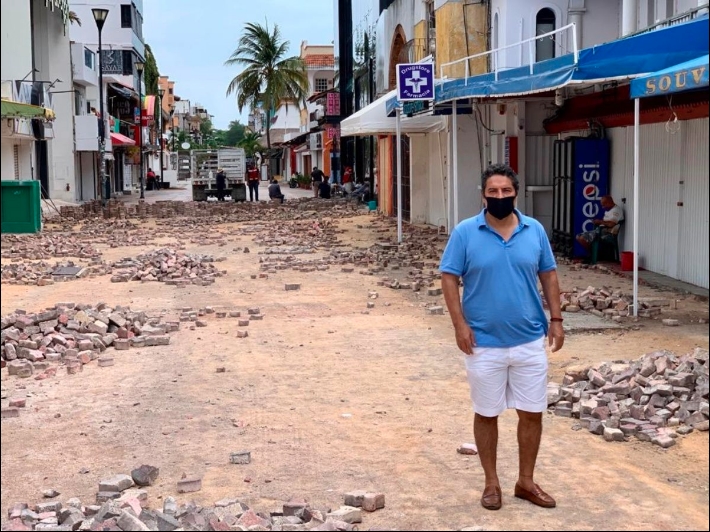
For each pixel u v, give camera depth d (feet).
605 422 21.79
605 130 53.26
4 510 17.48
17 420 24.06
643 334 33.06
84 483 19.20
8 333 32.19
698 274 42.80
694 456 19.93
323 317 39.22
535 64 41.57
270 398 25.89
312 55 258.78
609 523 16.17
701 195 42.24
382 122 72.38
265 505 17.65
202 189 144.77
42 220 95.86
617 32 63.93
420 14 88.74
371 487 18.51
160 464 20.29
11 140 95.35
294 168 300.20
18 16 93.71
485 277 16.48
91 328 34.24
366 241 72.49
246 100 210.18
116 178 201.05
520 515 16.66
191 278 51.29
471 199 69.87
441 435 22.03
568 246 54.24
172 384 27.73
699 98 39.45
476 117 68.44
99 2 195.21
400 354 31.50
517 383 16.84
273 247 69.97
